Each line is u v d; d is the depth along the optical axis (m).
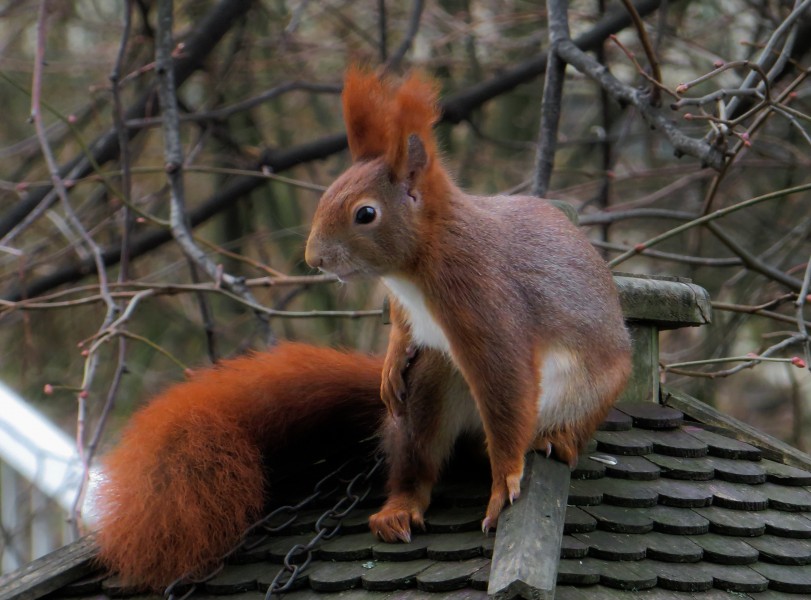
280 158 14.22
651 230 15.41
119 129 11.07
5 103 15.57
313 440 6.77
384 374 6.14
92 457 9.16
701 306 7.15
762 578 5.34
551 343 5.88
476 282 5.59
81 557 5.88
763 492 6.16
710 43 14.52
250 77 14.84
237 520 5.80
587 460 6.12
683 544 5.50
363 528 5.81
